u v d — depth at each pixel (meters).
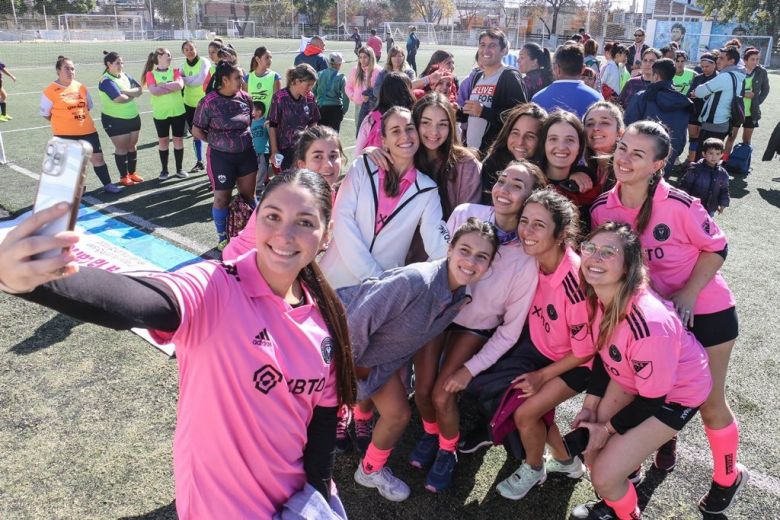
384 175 2.87
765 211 7.11
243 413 1.41
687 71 10.52
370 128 4.25
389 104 4.16
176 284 1.28
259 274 1.45
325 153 3.05
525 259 2.51
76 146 0.97
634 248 2.09
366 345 2.32
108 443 2.94
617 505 2.34
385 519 2.56
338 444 2.96
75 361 3.62
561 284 2.38
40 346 3.77
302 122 6.08
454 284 2.37
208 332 1.35
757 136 11.94
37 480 2.70
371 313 2.24
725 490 2.54
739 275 5.28
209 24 57.19
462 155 3.14
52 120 6.73
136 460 2.83
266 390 1.42
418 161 3.16
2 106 11.59
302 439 1.57
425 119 3.02
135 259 5.11
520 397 2.52
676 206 2.38
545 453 2.99
